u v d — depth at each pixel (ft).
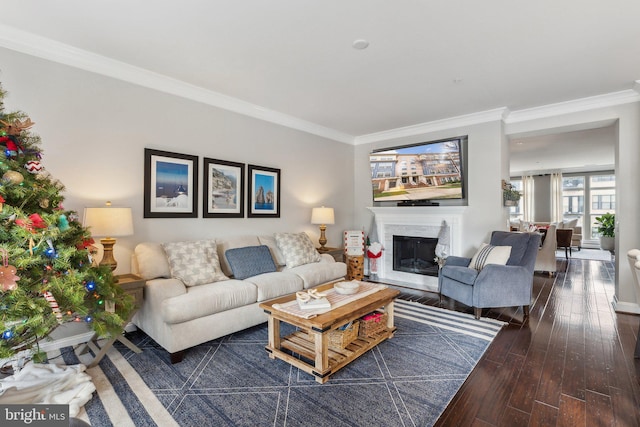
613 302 12.65
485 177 13.93
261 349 8.57
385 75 10.09
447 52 8.62
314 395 6.44
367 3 6.59
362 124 15.76
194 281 9.39
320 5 6.66
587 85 10.84
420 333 9.64
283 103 12.76
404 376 7.17
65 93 8.57
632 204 11.51
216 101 11.88
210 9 6.81
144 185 10.07
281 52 8.67
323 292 9.26
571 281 16.65
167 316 7.54
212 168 11.83
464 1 6.50
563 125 12.83
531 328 10.07
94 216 8.09
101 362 7.76
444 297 13.58
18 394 5.90
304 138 15.52
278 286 10.22
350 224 18.48
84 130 8.89
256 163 13.37
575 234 28.40
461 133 14.60
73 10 6.85
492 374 7.25
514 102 12.57
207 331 8.31
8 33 7.60
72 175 8.69
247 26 7.45
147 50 8.61
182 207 10.99
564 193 32.24
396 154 16.47
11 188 5.32
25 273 5.39
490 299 10.69
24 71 7.95
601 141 19.61
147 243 9.57
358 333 8.72
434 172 15.26
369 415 5.82
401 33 7.71
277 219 14.26
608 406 6.06
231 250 10.99
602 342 8.95
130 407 6.04
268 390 6.62
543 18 7.06
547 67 9.50
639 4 6.54
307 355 7.47
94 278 6.43
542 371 7.38
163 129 10.54
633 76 10.12
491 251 11.64
